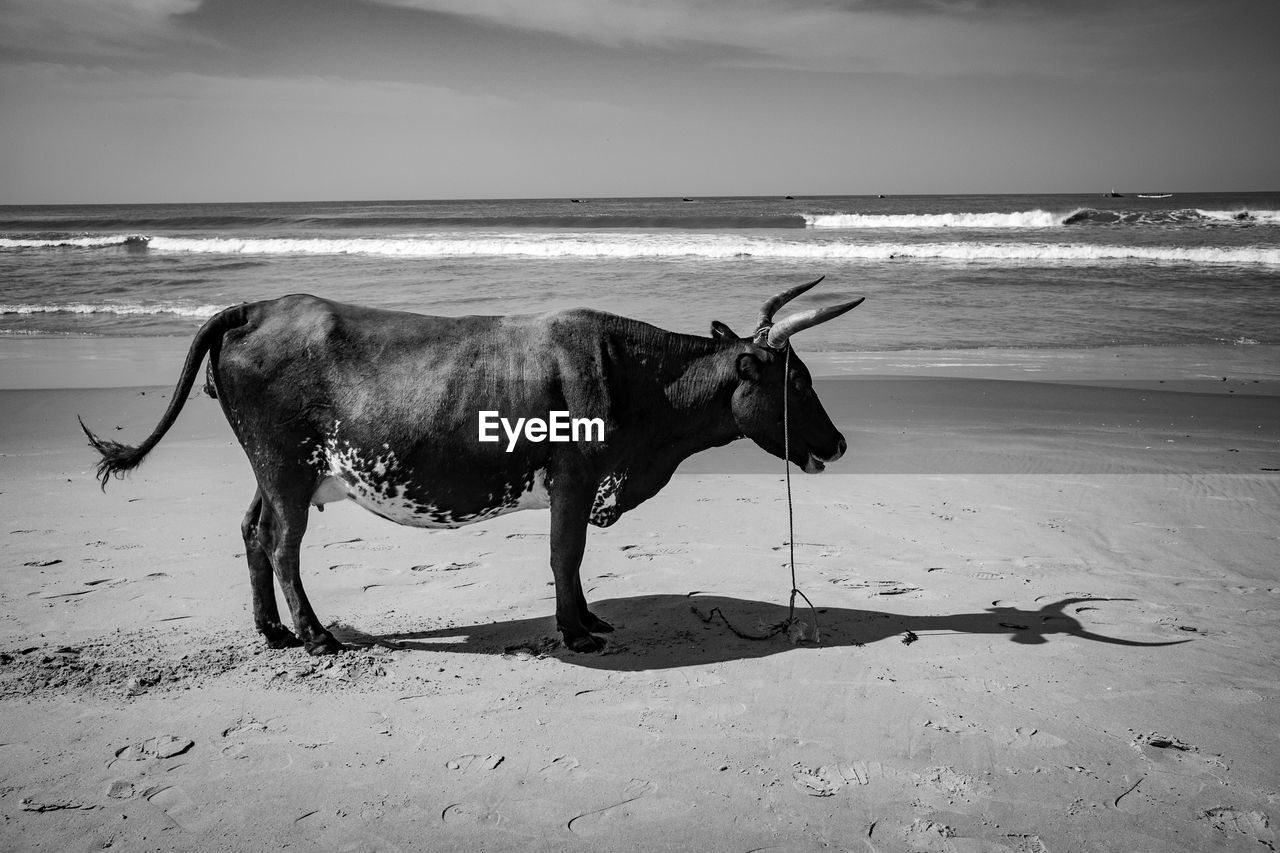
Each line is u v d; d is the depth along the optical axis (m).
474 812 3.39
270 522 4.92
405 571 6.07
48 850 3.13
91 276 27.73
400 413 4.66
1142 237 36.19
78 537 6.62
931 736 3.95
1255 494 7.76
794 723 4.07
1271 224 42.38
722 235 40.31
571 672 4.61
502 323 4.94
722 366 5.18
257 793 3.49
